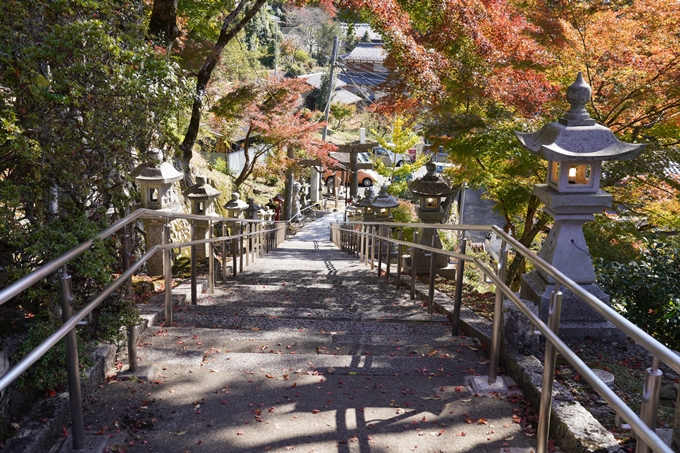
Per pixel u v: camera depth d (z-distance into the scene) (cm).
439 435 307
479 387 361
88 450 282
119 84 329
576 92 423
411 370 396
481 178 801
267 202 2511
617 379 376
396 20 798
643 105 710
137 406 333
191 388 358
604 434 280
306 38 4781
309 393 356
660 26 683
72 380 278
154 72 357
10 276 305
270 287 748
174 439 298
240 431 307
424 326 514
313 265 1122
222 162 2325
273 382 371
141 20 393
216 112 1515
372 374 388
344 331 498
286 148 1977
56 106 330
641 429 177
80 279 345
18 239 306
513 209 880
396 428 314
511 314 391
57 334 249
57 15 335
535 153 436
